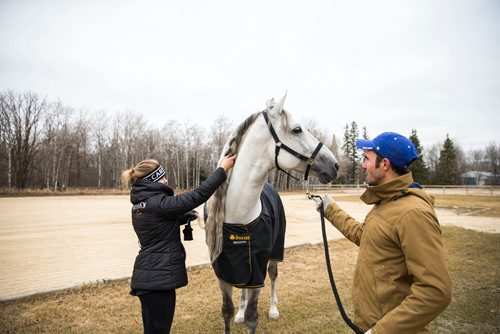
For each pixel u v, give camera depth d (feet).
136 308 12.62
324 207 7.36
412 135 156.15
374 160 5.35
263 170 7.98
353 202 69.56
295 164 7.96
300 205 63.10
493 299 13.51
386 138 5.22
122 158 145.18
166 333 6.99
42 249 21.99
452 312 12.26
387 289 4.72
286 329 11.14
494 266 18.60
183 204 6.91
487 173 198.80
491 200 71.56
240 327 11.27
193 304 13.15
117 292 14.12
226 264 8.05
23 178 107.65
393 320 4.10
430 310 3.95
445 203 64.69
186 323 11.53
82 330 10.85
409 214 4.43
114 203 58.54
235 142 8.23
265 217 8.59
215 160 159.63
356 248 23.85
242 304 11.99
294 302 13.48
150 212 6.97
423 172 154.10
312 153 7.88
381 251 4.84
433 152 229.04
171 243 7.15
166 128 164.66
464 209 54.34
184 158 160.35
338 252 22.57
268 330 11.07
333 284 6.43
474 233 29.27
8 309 12.14
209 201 8.79
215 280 15.90
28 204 54.70
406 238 4.35
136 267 7.03
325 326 11.34
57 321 11.40
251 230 8.04
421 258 4.14
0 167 115.65
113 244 23.91
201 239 27.17
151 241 7.09
